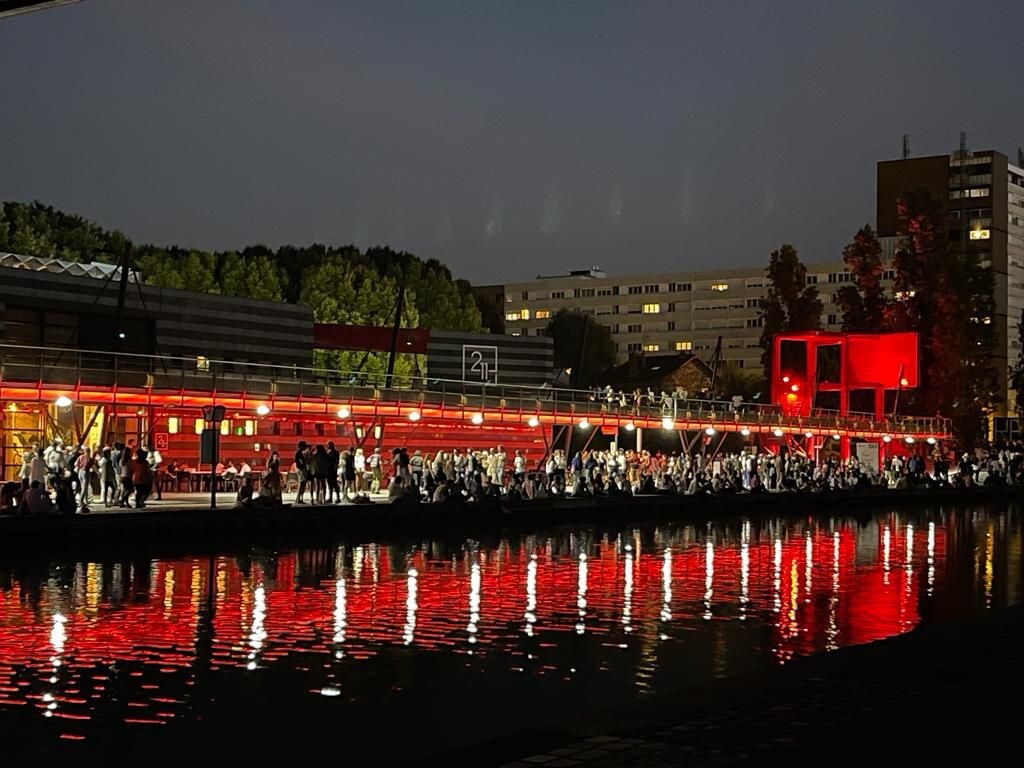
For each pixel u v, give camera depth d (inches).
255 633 856.9
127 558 1320.1
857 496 2684.5
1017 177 7741.1
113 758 530.3
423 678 703.1
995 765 394.0
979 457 3720.5
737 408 3127.5
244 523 1519.4
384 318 4960.6
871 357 3909.9
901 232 4650.6
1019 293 7741.1
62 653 773.9
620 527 1982.0
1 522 1285.7
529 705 634.2
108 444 1957.4
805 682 532.1
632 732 441.1
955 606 1048.2
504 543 1641.2
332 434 2497.5
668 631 889.5
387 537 1674.5
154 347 2758.4
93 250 4987.7
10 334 2378.2
